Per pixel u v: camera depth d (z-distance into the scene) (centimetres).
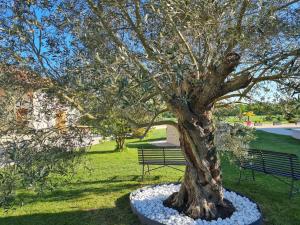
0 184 284
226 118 664
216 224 467
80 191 691
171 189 649
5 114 308
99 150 1301
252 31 332
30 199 629
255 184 714
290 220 506
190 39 410
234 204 550
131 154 1200
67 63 329
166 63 275
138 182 762
